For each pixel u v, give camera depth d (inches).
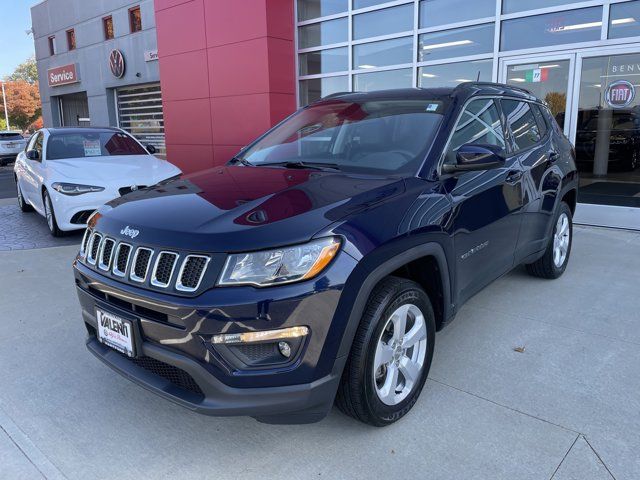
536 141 171.9
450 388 119.1
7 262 227.8
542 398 114.6
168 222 96.0
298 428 105.7
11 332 153.6
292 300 84.1
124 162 285.1
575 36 276.8
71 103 890.1
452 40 325.7
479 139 136.9
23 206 357.7
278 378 86.0
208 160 440.5
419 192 109.3
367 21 364.8
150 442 102.3
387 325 99.6
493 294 178.9
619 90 268.4
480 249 129.5
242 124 407.5
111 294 98.2
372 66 368.5
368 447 99.2
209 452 99.0
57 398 118.4
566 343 141.3
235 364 85.4
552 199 173.9
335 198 99.1
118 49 705.6
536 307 167.0
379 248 93.6
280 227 88.2
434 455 96.4
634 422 105.4
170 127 465.1
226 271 85.1
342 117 145.0
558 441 99.7
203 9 413.4
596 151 279.3
